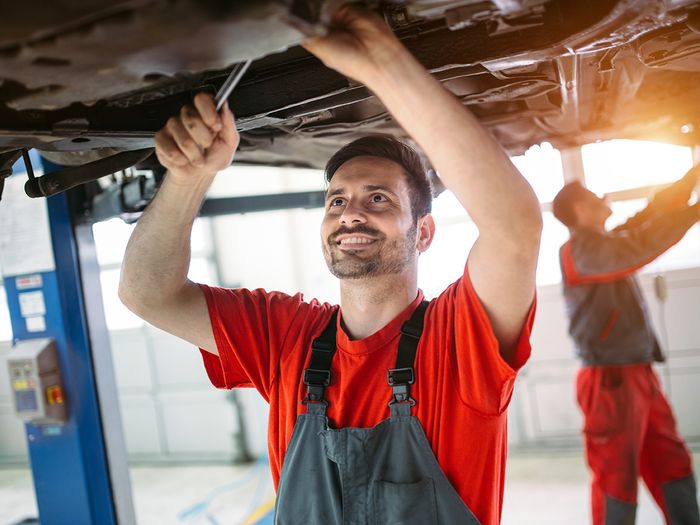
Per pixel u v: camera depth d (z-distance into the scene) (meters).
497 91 1.40
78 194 2.84
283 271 5.40
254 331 1.34
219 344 1.35
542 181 4.66
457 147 0.91
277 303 1.39
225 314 1.35
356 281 1.21
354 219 1.20
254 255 5.41
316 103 1.20
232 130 1.04
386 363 1.19
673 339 4.58
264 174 5.40
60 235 2.83
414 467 1.11
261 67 1.15
